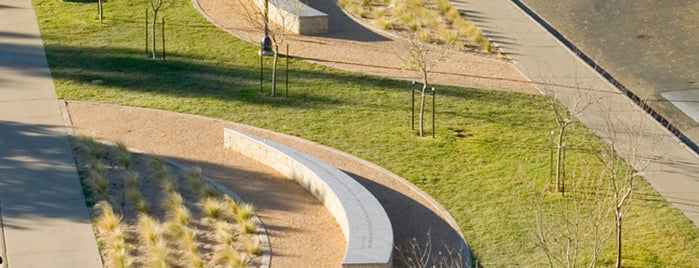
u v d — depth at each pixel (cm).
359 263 1902
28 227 2148
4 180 2350
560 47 3303
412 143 2603
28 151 2503
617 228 2069
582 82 3008
